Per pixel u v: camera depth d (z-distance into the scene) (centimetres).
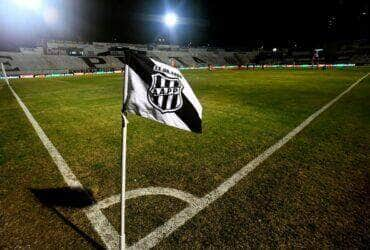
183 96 291
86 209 406
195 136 770
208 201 427
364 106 1191
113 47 6600
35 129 863
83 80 2903
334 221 371
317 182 487
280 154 627
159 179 505
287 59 8025
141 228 361
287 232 350
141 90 279
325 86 1956
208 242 334
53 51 6084
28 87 2227
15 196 443
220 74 3734
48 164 577
